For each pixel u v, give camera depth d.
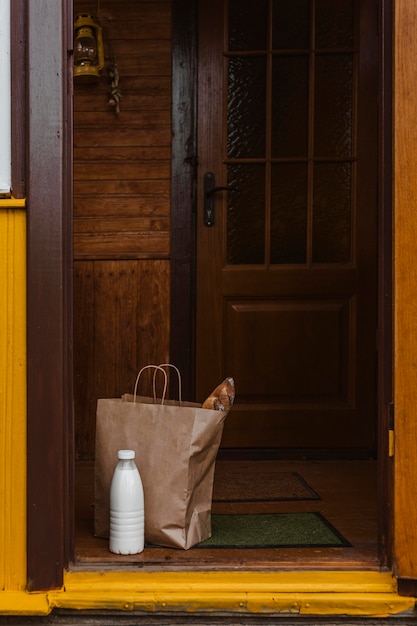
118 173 2.92
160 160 2.92
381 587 1.63
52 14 1.64
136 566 1.68
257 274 2.94
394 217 1.65
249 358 2.96
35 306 1.63
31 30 1.63
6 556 1.62
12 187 1.64
